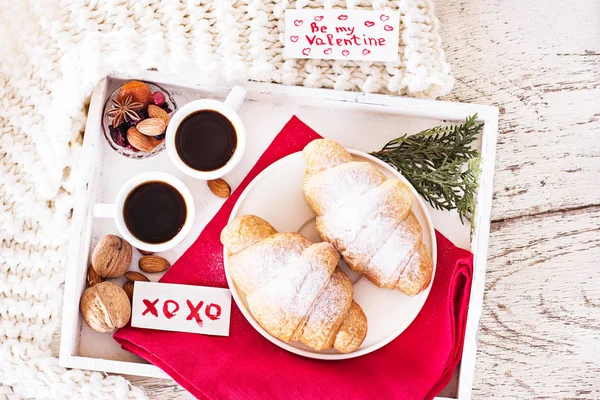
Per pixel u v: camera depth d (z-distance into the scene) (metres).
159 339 0.75
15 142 0.78
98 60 0.74
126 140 0.76
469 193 0.76
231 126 0.75
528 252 0.82
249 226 0.73
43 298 0.77
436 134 0.78
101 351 0.77
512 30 0.82
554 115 0.82
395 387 0.74
